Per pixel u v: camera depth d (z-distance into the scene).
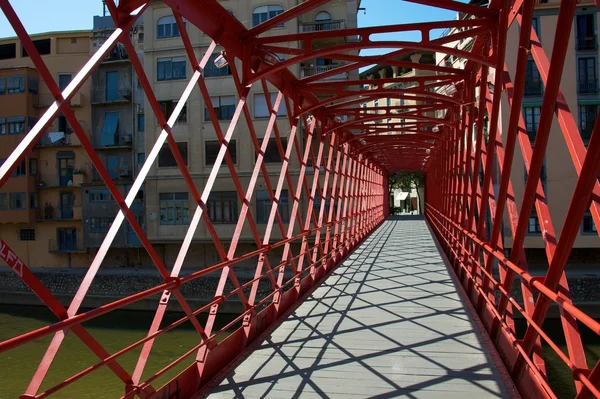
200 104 23.67
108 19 27.78
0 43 27.64
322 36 6.37
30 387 2.47
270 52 6.52
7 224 28.80
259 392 4.41
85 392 11.79
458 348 5.67
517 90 4.22
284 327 6.68
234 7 23.97
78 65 27.19
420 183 49.69
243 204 5.81
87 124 27.75
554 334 16.31
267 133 7.20
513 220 4.77
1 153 26.39
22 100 26.23
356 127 14.69
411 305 7.98
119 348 16.08
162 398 3.88
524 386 4.25
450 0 5.76
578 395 2.97
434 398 4.21
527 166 4.04
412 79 9.30
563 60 3.16
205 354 4.63
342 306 7.95
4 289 25.81
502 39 5.26
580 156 3.09
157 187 24.47
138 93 27.20
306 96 9.30
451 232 12.01
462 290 9.01
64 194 28.50
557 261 3.13
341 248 13.59
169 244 25.58
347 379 4.70
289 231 8.30
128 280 23.78
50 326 2.48
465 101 8.91
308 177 24.06
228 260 5.19
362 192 19.56
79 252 27.75
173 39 23.23
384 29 6.32
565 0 3.02
